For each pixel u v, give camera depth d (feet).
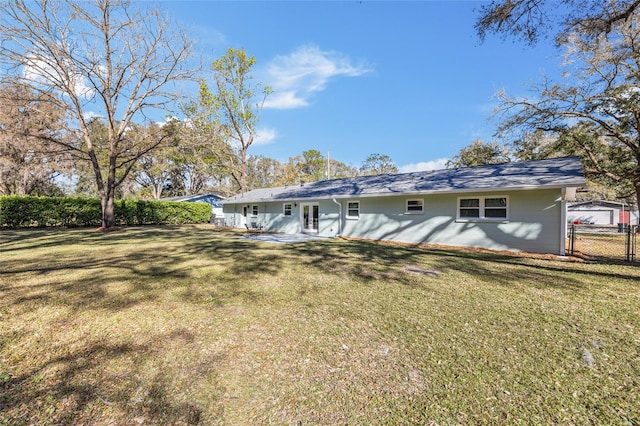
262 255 29.55
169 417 7.01
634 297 15.80
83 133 54.54
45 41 45.32
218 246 36.35
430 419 6.91
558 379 8.48
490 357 9.70
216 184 134.21
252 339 11.00
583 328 11.92
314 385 8.25
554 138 53.83
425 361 9.46
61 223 63.21
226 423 6.82
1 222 55.31
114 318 12.94
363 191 44.34
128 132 70.85
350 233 46.96
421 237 38.65
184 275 20.80
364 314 13.47
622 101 43.80
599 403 7.47
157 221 82.17
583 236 51.37
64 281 18.98
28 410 7.18
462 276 20.53
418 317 13.11
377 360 9.53
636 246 36.73
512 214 31.76
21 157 72.74
